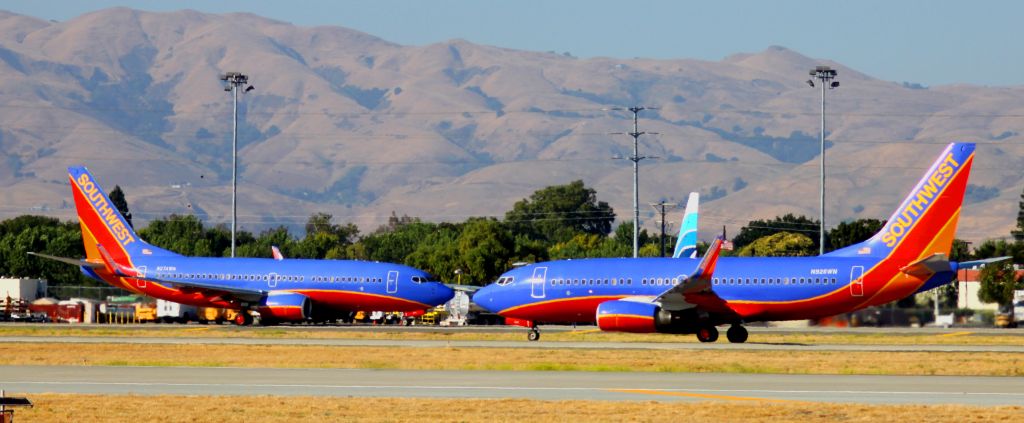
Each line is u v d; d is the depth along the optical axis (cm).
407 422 12362
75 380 16450
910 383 15962
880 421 12325
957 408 13088
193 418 12625
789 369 18012
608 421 12381
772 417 12606
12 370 18100
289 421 12444
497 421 12381
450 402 13712
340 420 12488
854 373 17562
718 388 15350
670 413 12862
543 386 15600
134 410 13162
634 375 17212
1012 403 13738
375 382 16112
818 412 12888
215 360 19888
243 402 13750
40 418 12638
